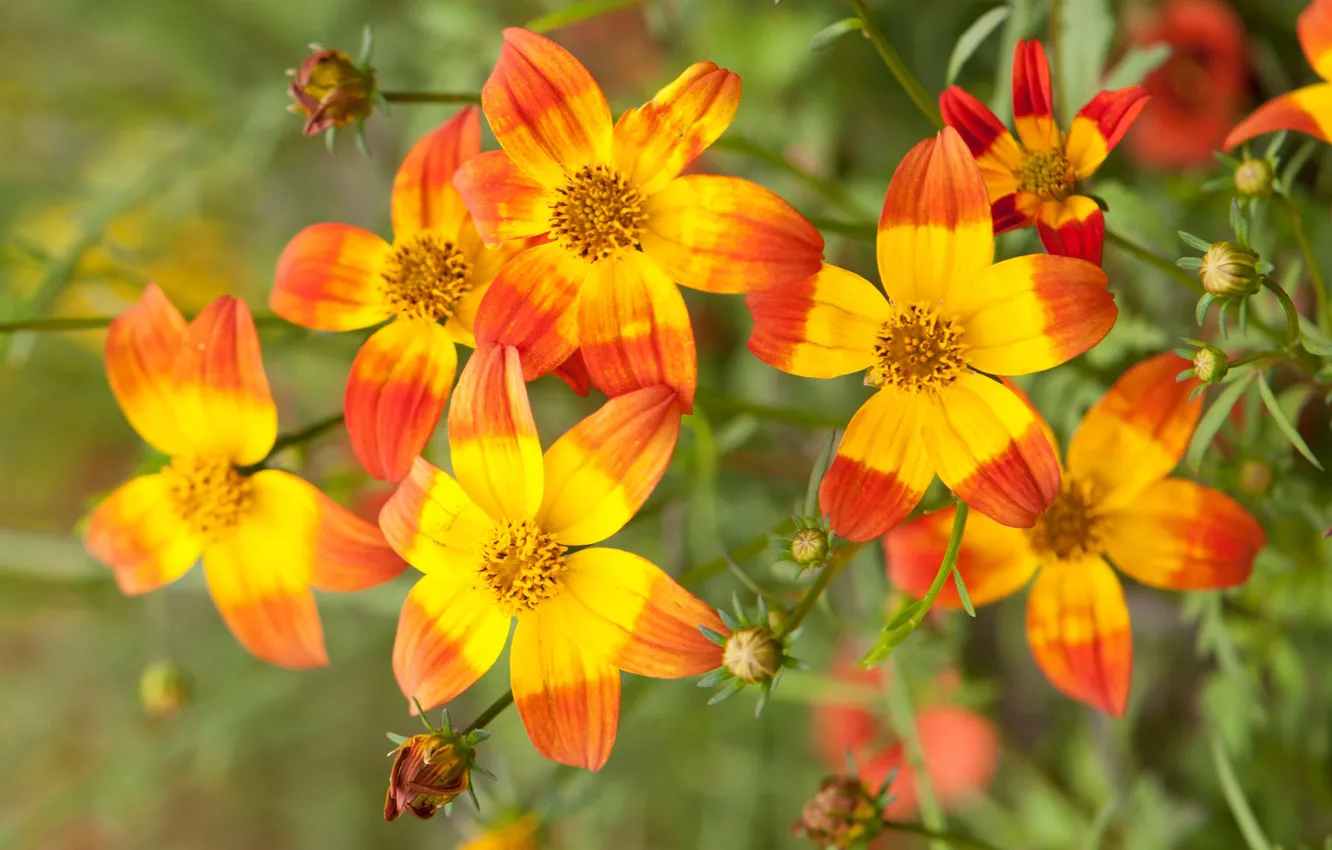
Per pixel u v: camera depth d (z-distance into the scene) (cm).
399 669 33
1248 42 42
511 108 33
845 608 47
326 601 42
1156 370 33
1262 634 39
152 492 35
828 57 45
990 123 33
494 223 33
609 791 50
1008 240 36
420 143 34
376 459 34
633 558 33
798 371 32
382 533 34
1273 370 36
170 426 35
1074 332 32
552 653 33
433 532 33
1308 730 41
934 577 34
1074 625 34
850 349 32
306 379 52
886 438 32
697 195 32
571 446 33
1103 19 37
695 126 33
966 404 32
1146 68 37
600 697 33
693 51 46
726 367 49
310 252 34
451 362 34
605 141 33
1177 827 42
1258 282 32
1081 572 34
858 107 45
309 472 44
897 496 32
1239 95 41
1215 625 37
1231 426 36
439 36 48
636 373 33
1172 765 44
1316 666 40
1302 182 42
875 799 35
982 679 44
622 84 50
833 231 35
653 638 32
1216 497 34
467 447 33
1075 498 34
